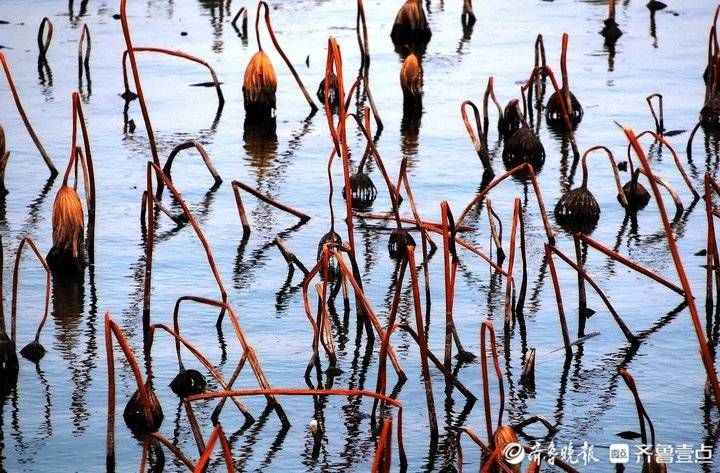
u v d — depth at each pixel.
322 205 17.48
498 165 19.56
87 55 24.94
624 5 32.59
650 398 11.69
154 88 24.33
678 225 16.58
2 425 11.20
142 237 16.23
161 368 12.33
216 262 15.30
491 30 29.86
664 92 23.80
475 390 11.84
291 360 12.54
